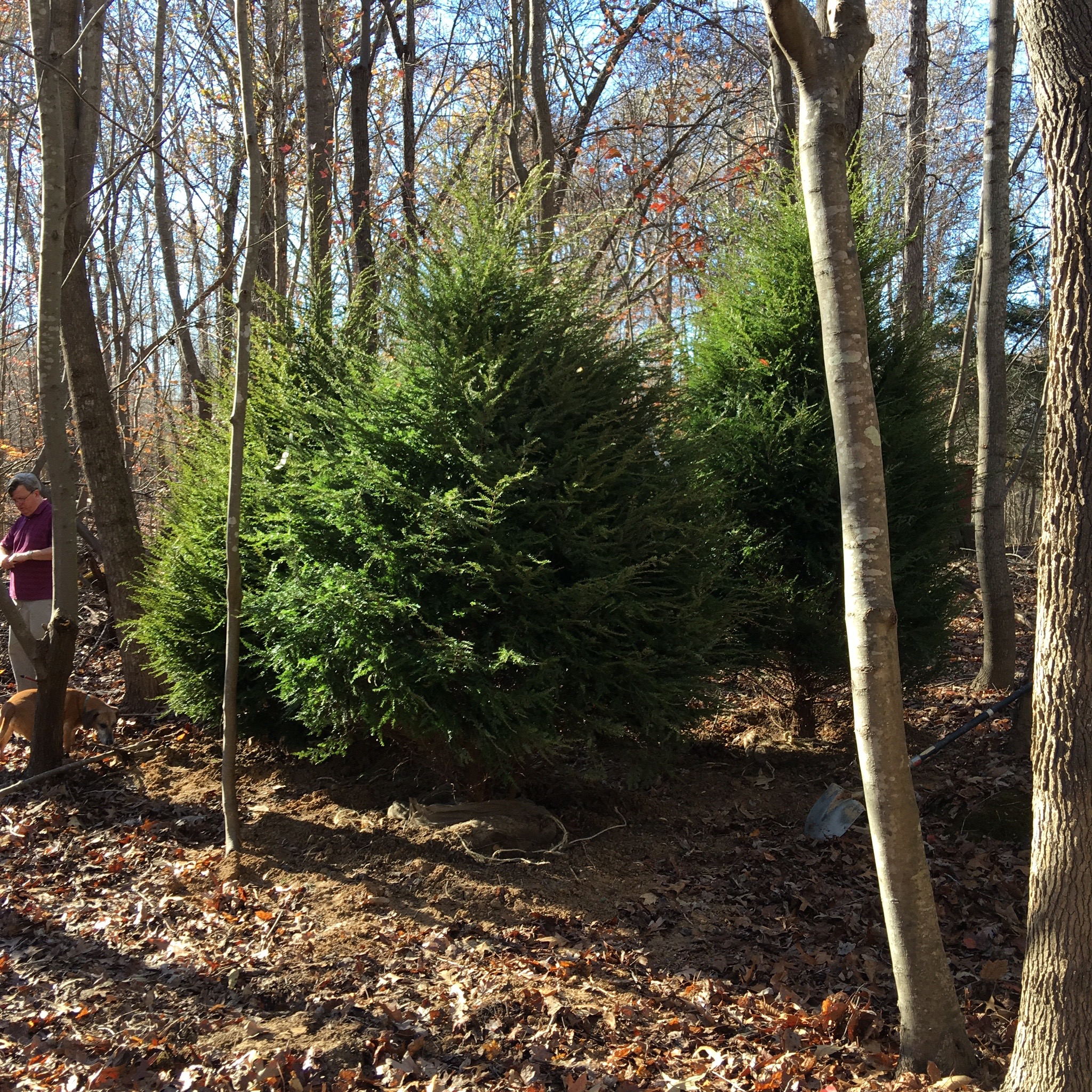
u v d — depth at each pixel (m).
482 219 5.31
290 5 14.22
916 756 6.01
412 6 13.03
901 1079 3.29
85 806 5.79
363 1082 3.29
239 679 6.32
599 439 5.06
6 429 20.75
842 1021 3.85
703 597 5.20
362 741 6.38
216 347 8.48
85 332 7.34
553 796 5.93
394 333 5.47
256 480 6.03
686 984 4.10
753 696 8.13
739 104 15.34
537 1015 3.73
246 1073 3.28
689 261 12.27
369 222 10.66
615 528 4.98
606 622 5.03
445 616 4.90
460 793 5.62
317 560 5.23
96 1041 3.48
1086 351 2.73
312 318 6.79
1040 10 2.81
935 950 3.32
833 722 7.64
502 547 4.86
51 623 5.94
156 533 7.96
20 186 16.05
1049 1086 2.80
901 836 3.24
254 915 4.50
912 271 12.61
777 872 5.20
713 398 7.54
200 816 5.66
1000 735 7.10
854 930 4.59
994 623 8.34
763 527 7.16
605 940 4.40
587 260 5.66
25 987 3.85
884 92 21.17
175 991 3.85
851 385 3.23
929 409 7.30
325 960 4.08
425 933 4.36
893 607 3.21
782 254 7.25
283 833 5.38
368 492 5.10
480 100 17.30
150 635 6.48
